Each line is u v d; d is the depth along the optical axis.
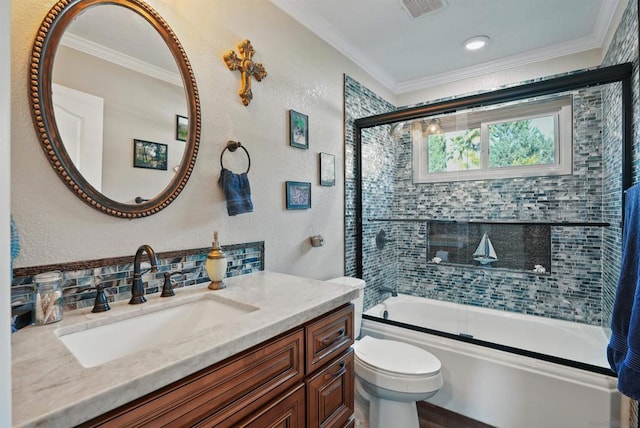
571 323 2.24
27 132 0.89
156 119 1.19
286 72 1.80
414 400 1.53
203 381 0.70
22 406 0.50
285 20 1.80
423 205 2.84
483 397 1.77
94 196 1.02
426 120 2.72
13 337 0.77
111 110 1.07
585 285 2.25
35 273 0.90
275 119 1.72
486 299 2.59
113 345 0.92
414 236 2.88
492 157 2.58
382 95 2.86
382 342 1.86
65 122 0.96
